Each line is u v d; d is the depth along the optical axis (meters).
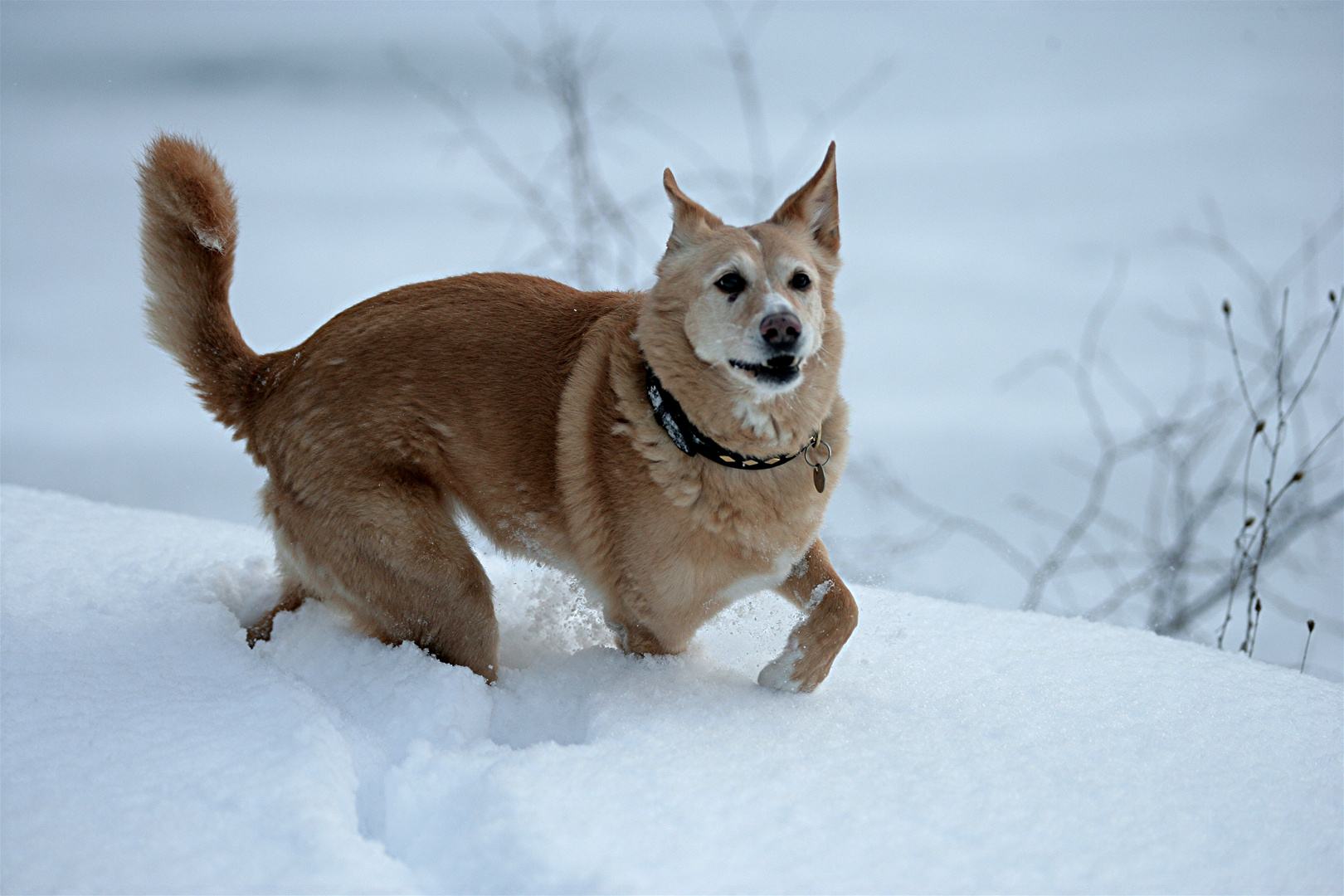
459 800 2.57
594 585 3.73
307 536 3.74
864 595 4.66
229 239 3.83
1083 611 6.70
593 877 2.15
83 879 2.15
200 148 3.81
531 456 3.67
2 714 2.79
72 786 2.46
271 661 3.60
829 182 3.83
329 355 3.72
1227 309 5.92
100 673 3.12
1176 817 2.62
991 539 6.93
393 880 2.24
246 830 2.35
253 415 3.85
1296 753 3.04
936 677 3.60
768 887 2.19
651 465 3.44
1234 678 3.66
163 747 2.67
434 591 3.62
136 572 4.18
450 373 3.67
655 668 3.62
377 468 3.62
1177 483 7.14
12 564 4.05
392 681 3.31
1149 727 3.18
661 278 3.53
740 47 8.65
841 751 2.89
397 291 3.93
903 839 2.42
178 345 3.84
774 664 3.48
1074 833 2.51
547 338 3.74
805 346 3.26
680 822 2.42
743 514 3.44
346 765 2.73
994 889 2.25
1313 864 2.46
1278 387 5.95
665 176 3.62
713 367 3.36
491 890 2.22
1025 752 2.94
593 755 2.76
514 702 3.38
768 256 3.43
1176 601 6.37
